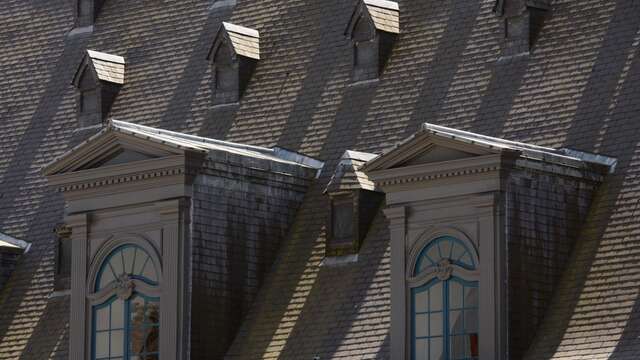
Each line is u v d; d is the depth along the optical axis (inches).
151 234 3811.5
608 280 3467.0
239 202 3870.6
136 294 3814.0
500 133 3774.6
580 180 3590.1
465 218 3521.2
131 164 3818.9
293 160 4020.7
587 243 3548.2
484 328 3469.5
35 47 4643.2
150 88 4357.8
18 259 4279.0
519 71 3828.7
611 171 3602.4
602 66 3720.5
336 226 3831.2
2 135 4520.2
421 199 3570.4
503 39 3882.9
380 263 3740.2
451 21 3991.1
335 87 4074.8
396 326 3570.4
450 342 3511.3
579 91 3720.5
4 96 4591.5
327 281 3796.8
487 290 3474.4
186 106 4264.3
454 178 3535.9
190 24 4411.9
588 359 3373.5
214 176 3836.1
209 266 3811.5
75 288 3882.9
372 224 3811.5
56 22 4658.0
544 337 3476.9
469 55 3919.8
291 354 3730.3
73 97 4475.9
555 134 3695.9
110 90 4402.1
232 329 3836.1
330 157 3981.3
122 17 4547.2
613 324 3400.6
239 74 4202.8
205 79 4279.0
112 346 3831.2
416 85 3959.2
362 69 4050.2
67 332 4065.0
